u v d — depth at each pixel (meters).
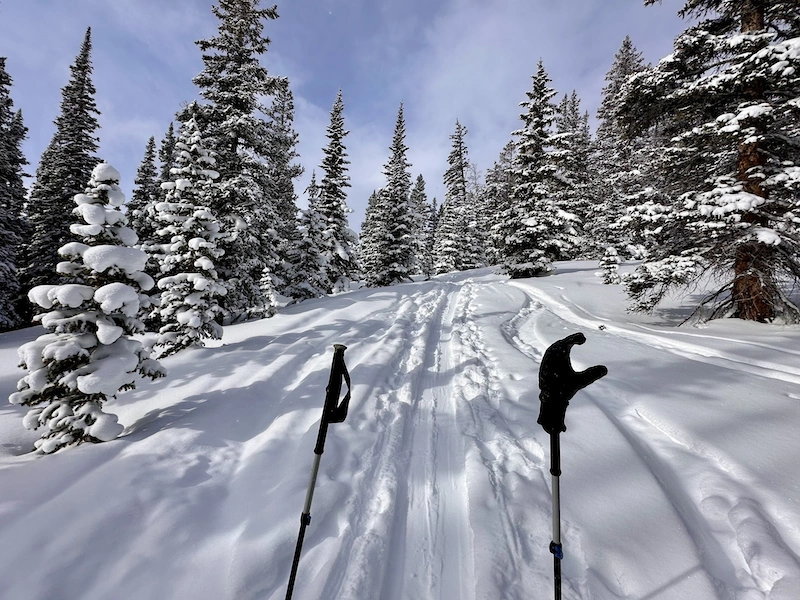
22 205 26.72
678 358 7.48
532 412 5.40
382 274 27.86
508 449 4.46
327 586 2.67
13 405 6.86
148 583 2.60
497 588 2.63
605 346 8.44
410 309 13.58
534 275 23.66
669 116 12.23
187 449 4.25
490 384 6.71
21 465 4.11
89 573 2.61
